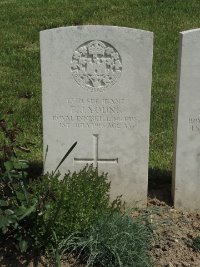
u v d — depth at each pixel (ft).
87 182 5.40
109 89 5.66
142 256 4.92
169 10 12.34
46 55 5.54
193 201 5.94
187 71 5.52
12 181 4.98
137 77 5.62
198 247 5.24
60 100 5.68
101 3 12.62
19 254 5.06
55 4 12.67
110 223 5.02
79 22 11.77
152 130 7.72
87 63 5.59
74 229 5.04
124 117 5.74
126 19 11.93
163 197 6.17
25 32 11.24
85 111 5.72
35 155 6.86
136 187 5.97
